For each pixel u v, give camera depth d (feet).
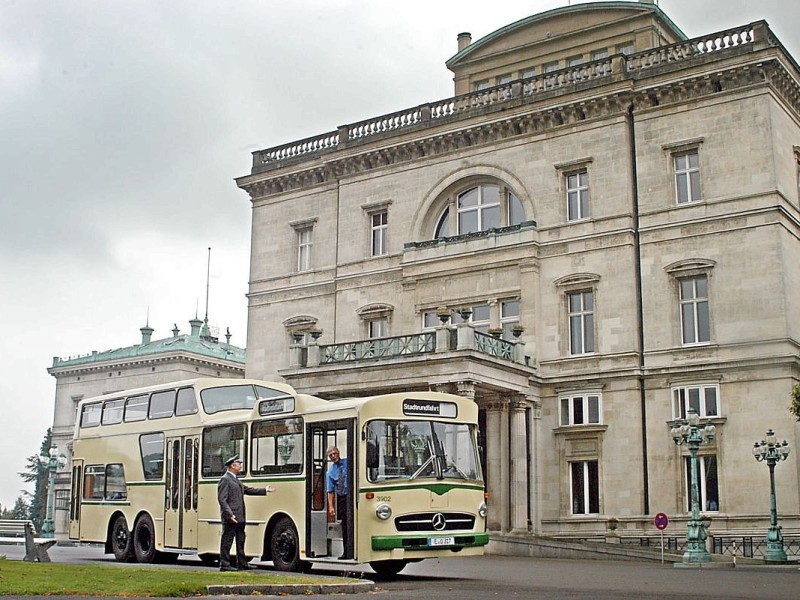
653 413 136.56
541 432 144.36
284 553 77.05
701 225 136.87
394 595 55.16
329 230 174.50
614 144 144.87
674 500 132.36
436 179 161.48
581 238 145.28
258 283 182.09
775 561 113.19
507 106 153.17
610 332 140.97
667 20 169.37
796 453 125.18
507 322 150.30
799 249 138.21
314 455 76.07
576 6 172.55
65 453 260.83
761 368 129.39
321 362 149.59
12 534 90.89
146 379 250.57
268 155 185.16
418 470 73.72
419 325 157.69
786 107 140.56
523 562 107.86
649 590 61.87
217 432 85.76
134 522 93.86
